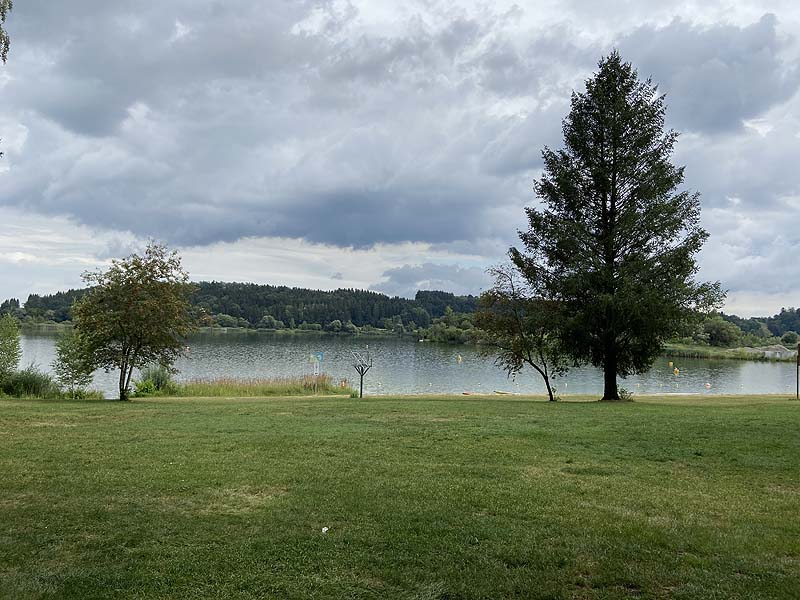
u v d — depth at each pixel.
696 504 7.48
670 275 24.78
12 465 9.35
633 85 27.22
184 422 15.15
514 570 5.37
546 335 27.50
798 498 7.83
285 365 61.00
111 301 25.02
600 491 8.05
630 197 26.31
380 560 5.55
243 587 5.00
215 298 167.12
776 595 4.91
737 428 13.71
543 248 26.92
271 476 8.69
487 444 11.66
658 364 81.69
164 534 6.22
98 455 10.27
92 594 4.86
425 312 172.50
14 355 32.78
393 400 24.17
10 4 11.32
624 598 4.87
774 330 165.12
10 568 5.36
